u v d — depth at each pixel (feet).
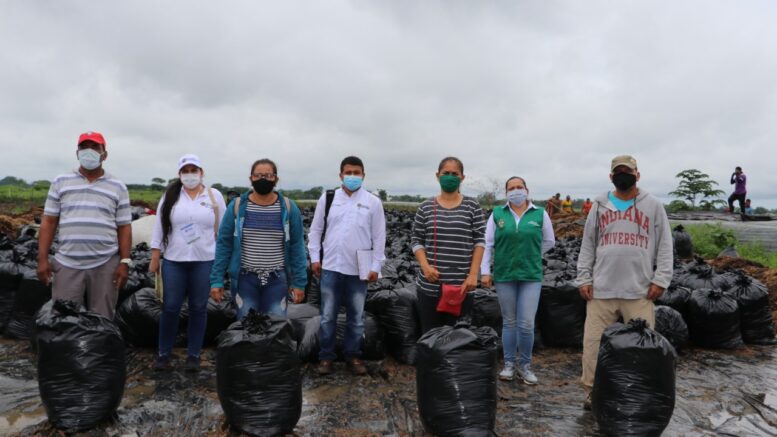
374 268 15.93
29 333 19.49
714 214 76.38
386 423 13.44
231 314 19.27
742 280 22.75
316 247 16.08
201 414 13.51
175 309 16.03
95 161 14.34
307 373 16.96
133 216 37.65
